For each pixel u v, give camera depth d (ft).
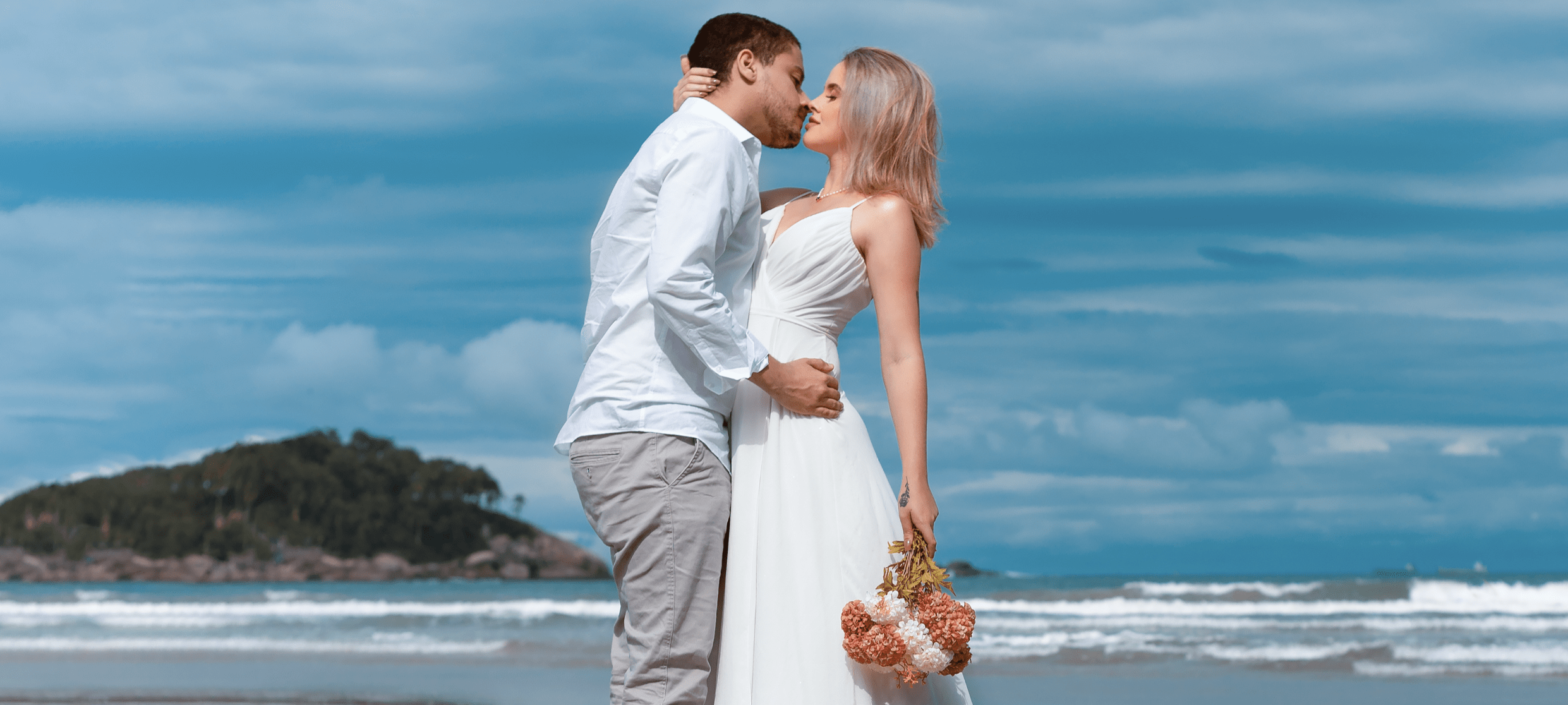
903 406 8.72
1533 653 36.14
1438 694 27.84
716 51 9.02
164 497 430.20
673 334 8.38
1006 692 28.66
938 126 9.30
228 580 411.95
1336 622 51.01
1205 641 41.91
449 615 63.87
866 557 8.68
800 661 8.48
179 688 29.45
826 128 9.44
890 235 8.82
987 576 115.44
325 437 465.06
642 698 8.16
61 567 395.75
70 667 34.96
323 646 41.96
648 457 8.21
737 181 8.33
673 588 8.20
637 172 8.46
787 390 8.48
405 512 446.60
